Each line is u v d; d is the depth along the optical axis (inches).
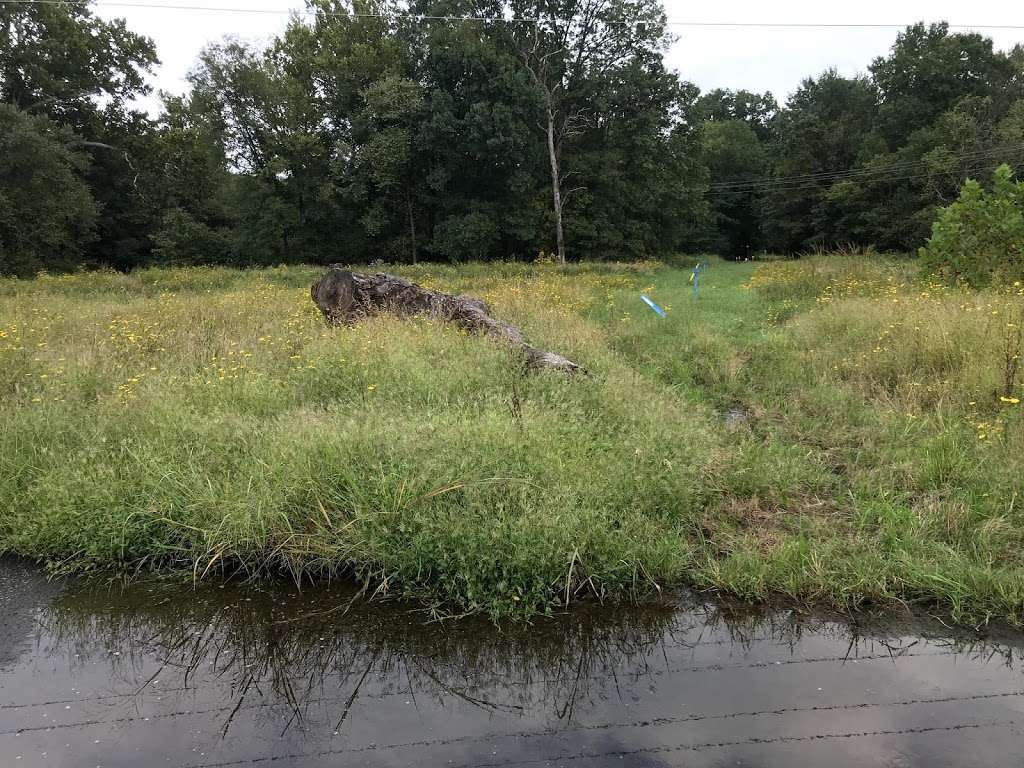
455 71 1384.1
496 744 102.7
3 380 245.4
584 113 1572.3
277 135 1507.1
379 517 149.2
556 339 333.7
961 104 1753.2
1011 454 184.7
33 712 110.7
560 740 103.3
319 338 310.3
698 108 1673.2
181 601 143.1
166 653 126.8
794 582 140.0
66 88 1359.5
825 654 123.6
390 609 139.3
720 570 145.7
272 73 1539.1
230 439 184.5
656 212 1675.7
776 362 323.9
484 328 312.3
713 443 204.7
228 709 111.7
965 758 98.0
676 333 414.3
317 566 151.2
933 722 105.9
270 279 856.3
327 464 163.3
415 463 160.9
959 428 207.6
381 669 121.8
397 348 266.1
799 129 2097.7
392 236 1598.2
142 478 168.6
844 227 1926.7
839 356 313.0
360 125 1483.8
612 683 117.1
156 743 103.8
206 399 221.0
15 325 353.4
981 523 155.7
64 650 127.5
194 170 1540.4
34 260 1136.8
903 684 115.2
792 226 2114.9
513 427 182.9
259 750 102.0
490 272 982.4
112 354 289.7
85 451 180.7
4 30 1306.6
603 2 1469.0
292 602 142.2
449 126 1331.2
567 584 138.6
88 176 1449.3
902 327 308.3
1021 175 1509.6
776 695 112.9
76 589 147.6
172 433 188.1
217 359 282.2
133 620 136.7
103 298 649.0
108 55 1459.2
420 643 128.8
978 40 1918.1
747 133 2449.6
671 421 214.4
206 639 130.8
